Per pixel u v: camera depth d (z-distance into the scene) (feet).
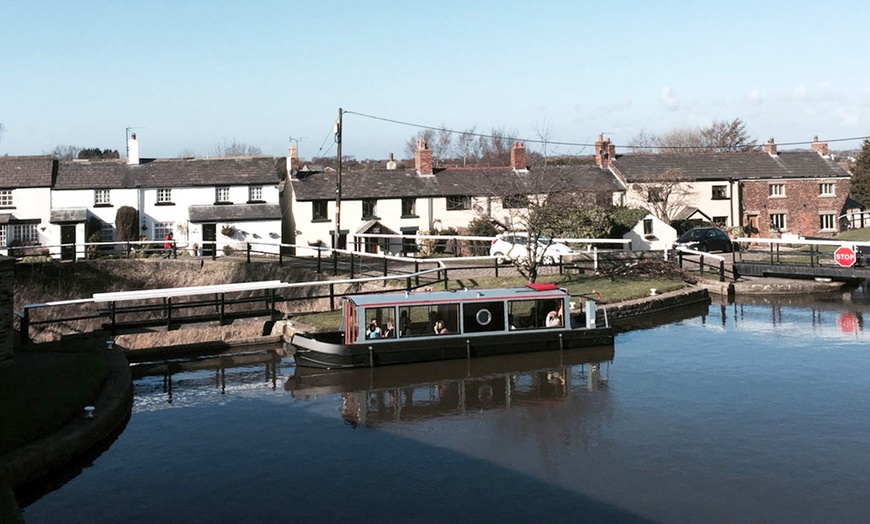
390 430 51.83
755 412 53.78
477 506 39.70
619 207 158.10
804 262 115.75
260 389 62.49
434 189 162.50
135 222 146.61
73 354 63.98
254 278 108.99
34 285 106.01
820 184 189.57
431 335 68.59
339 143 127.13
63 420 47.52
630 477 42.96
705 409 54.70
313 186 159.02
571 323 74.59
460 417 54.24
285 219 170.19
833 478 42.29
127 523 38.47
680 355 70.95
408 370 66.54
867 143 194.59
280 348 77.05
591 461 45.42
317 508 39.86
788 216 187.62
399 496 41.11
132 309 74.84
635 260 110.11
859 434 48.96
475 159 274.16
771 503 39.37
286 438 50.57
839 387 59.36
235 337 78.43
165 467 45.70
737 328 83.35
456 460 46.11
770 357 69.56
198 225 149.18
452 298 69.36
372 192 159.12
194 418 55.11
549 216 96.73
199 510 39.86
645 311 92.17
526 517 38.32
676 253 117.50
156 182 151.64
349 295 72.18
